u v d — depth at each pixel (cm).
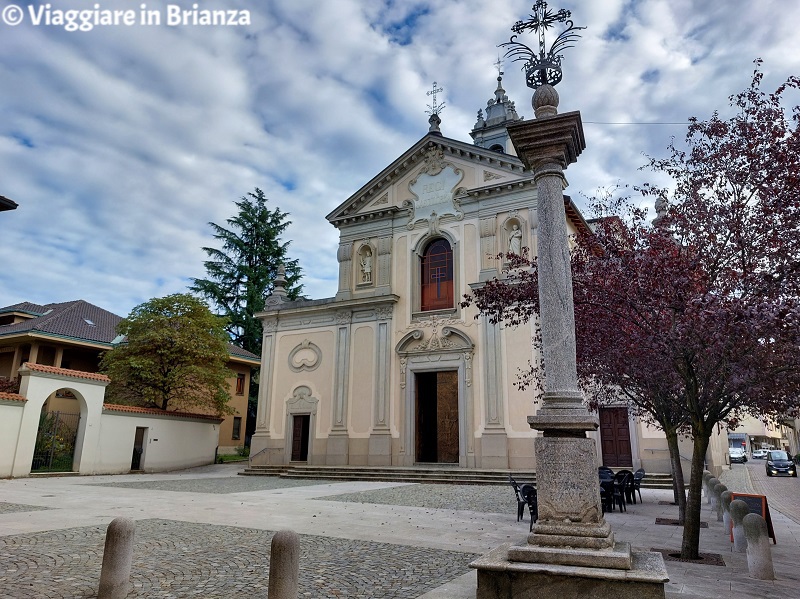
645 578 476
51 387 2255
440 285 2559
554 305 630
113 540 600
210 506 1369
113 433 2472
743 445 6719
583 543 535
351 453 2512
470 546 902
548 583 503
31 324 3198
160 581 670
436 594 631
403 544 912
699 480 859
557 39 750
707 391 806
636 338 860
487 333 2342
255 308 4384
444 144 2611
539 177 679
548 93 697
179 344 2844
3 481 1973
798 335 612
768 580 719
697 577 730
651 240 871
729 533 1049
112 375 2848
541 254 655
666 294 774
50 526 1027
